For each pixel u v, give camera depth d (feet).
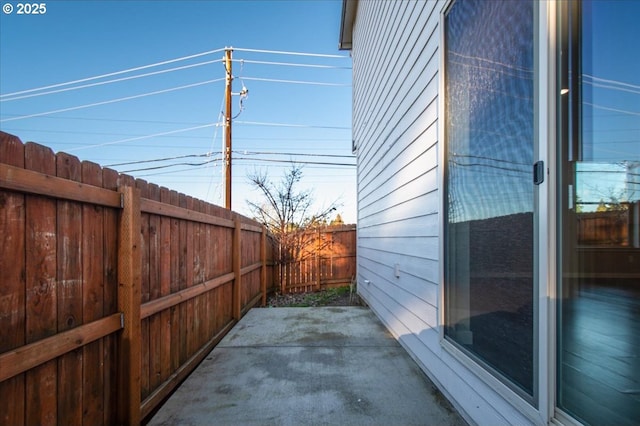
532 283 4.98
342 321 15.40
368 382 8.85
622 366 3.72
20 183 4.40
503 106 5.78
